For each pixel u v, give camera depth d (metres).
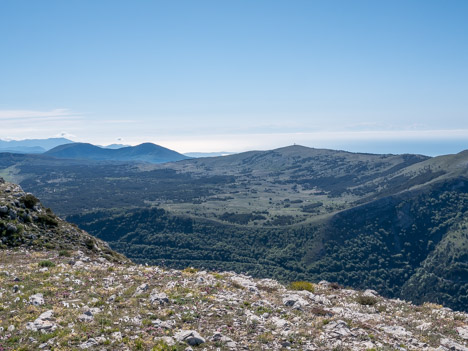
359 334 16.75
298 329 16.61
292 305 21.12
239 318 17.41
